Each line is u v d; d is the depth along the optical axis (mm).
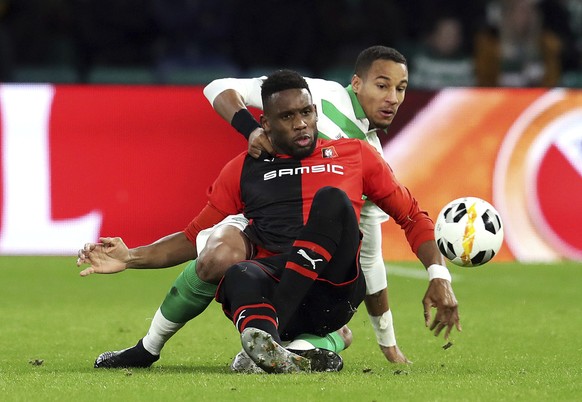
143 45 59406
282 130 18609
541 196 41312
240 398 15258
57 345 23172
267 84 18672
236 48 58875
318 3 58156
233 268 17500
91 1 59062
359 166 19062
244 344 16594
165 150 41219
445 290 18469
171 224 41156
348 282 17906
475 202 19109
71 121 41062
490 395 15703
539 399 15484
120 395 15695
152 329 19172
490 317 28547
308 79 21062
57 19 61031
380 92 20828
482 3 60219
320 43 58250
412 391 15898
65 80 59094
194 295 18609
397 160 41000
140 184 41188
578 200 41344
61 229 41188
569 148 41375
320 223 17312
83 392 15969
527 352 22297
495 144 41188
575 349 22750
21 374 18188
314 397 15305
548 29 57844
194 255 19531
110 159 41156
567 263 40844
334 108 20859
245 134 19828
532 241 41312
